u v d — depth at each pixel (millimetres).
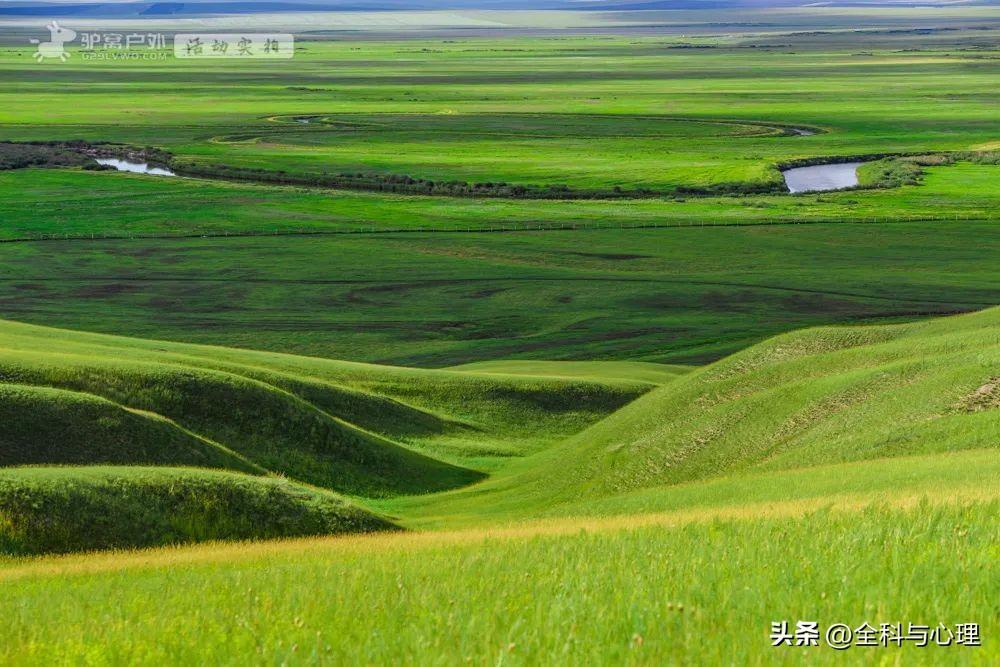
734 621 14688
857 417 61812
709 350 119500
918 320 127125
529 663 13188
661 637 13859
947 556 17656
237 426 75688
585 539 26062
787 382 74375
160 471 55625
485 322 132875
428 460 81562
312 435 77312
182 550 45406
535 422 94750
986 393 57312
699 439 68625
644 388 101812
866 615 14367
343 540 45656
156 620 17953
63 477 51562
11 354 76062
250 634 15820
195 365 87688
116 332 126875
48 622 19203
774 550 19969
